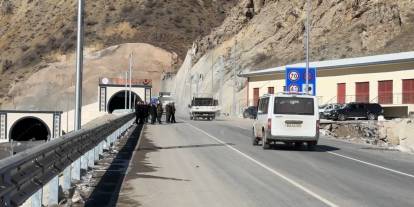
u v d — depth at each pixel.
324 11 80.56
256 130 26.33
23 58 153.25
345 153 23.75
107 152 21.67
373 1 73.50
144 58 140.50
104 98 100.88
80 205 10.98
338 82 60.84
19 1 173.25
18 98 137.62
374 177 15.59
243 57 92.12
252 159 20.09
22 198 7.74
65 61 145.88
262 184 13.90
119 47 143.75
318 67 62.44
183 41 149.75
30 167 8.48
